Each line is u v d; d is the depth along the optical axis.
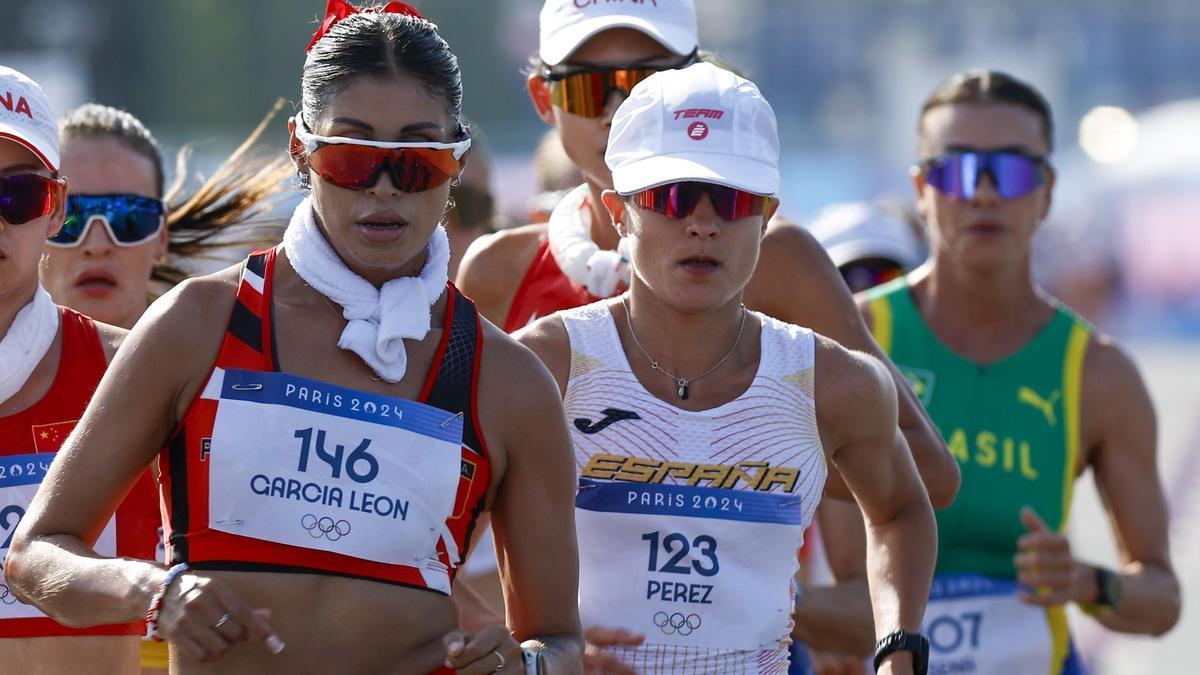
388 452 11.02
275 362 11.05
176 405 11.09
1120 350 19.86
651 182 12.80
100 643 13.38
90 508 11.00
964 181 19.62
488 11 160.38
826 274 15.74
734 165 12.88
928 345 20.00
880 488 13.81
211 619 10.14
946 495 15.79
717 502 12.90
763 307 15.76
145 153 17.08
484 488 11.50
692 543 12.88
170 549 11.09
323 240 11.32
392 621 11.04
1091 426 19.73
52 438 13.47
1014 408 19.64
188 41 124.00
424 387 11.26
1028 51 192.00
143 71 122.38
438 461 11.14
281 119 128.00
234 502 10.83
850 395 13.20
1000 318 19.95
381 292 11.30
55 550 10.80
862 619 17.09
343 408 11.00
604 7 15.98
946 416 19.69
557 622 11.75
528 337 13.44
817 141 189.25
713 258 12.85
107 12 119.06
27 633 13.22
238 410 10.91
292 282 11.35
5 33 114.81
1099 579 18.81
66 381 13.59
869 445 13.50
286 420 10.91
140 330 11.15
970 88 20.05
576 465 12.79
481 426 11.39
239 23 128.25
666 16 16.11
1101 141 106.12
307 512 10.86
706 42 193.50
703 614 12.86
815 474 13.14
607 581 12.95
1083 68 191.50
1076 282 83.12
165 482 11.21
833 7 192.88
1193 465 51.59
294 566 10.87
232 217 18.23
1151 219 103.19
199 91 124.69
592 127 16.08
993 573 19.31
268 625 10.24
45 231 13.66
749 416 13.03
